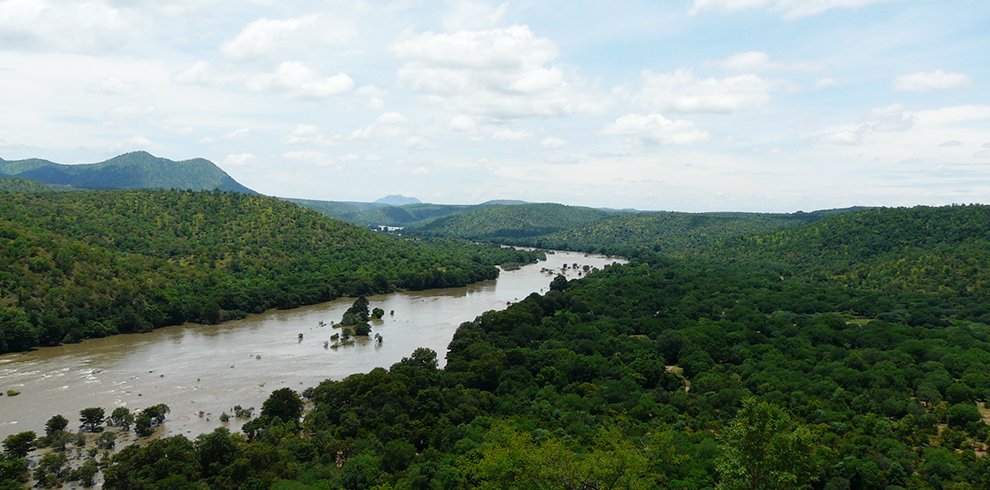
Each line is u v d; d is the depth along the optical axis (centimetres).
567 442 10012
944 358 15125
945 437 10925
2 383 15575
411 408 12594
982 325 19375
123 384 15688
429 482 9262
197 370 17162
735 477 6088
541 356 15975
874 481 9194
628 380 14188
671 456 9056
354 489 9606
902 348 16375
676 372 16062
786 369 14875
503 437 8938
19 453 11150
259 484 9350
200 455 10262
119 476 9638
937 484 9125
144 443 11950
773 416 5953
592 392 13675
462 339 18162
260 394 15100
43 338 19550
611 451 6962
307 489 9012
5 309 19450
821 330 18462
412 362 16188
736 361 16375
